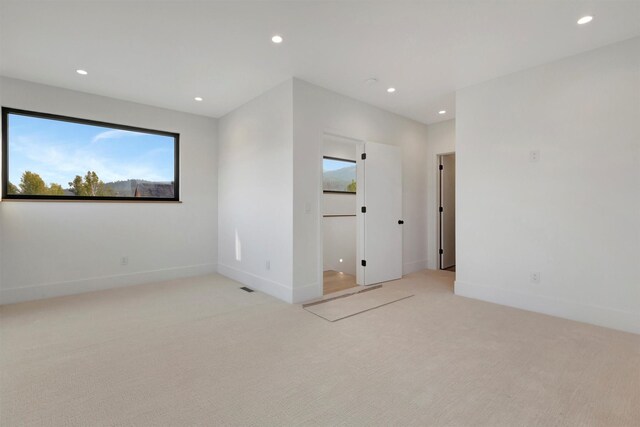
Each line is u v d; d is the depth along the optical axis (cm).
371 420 155
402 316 302
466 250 370
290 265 345
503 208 338
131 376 195
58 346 236
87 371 200
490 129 347
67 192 379
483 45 273
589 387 183
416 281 443
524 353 225
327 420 155
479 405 167
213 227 495
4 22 234
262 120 388
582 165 287
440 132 514
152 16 228
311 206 359
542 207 311
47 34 252
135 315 303
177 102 419
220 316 301
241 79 344
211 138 491
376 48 277
